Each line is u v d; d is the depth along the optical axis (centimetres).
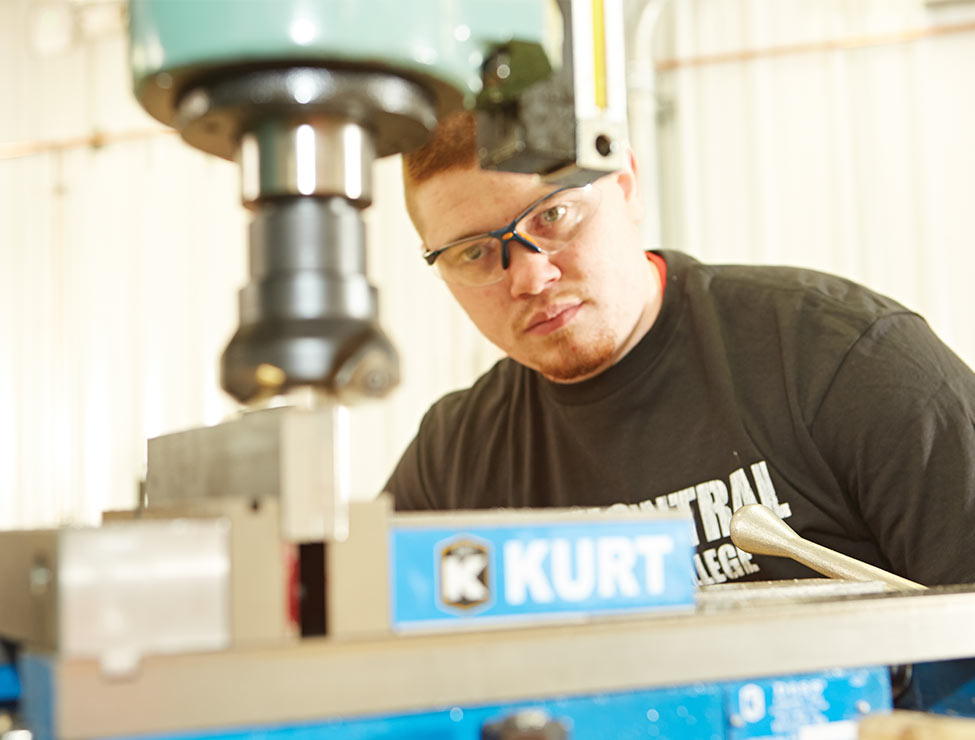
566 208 130
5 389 438
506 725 60
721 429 141
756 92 399
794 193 396
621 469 147
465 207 130
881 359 134
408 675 60
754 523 100
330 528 62
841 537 136
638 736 66
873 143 389
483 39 70
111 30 82
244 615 60
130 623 57
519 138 75
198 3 64
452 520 65
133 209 434
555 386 150
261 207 69
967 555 120
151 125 434
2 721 67
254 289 67
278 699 57
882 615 72
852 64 392
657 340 146
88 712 54
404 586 64
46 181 441
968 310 379
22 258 441
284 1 63
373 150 71
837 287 148
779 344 142
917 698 82
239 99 66
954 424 126
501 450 163
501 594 66
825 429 134
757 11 400
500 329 141
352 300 67
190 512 67
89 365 434
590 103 76
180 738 58
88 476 430
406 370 409
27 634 65
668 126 408
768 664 68
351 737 60
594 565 68
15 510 433
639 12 407
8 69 442
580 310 136
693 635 66
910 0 386
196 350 427
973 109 381
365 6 65
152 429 428
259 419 65
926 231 383
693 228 403
